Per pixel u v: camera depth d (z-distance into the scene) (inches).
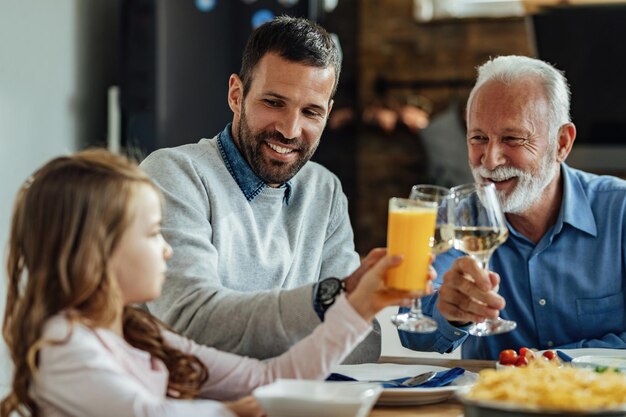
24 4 149.9
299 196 82.9
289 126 75.0
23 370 49.9
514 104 90.0
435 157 214.7
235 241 76.5
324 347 57.2
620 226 93.6
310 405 46.6
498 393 48.9
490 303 68.9
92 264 49.8
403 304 57.4
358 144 225.8
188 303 67.8
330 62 76.5
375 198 225.5
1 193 145.1
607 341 90.4
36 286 49.9
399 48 223.6
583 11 172.1
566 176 95.0
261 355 65.1
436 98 222.1
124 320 56.9
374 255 61.8
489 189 66.7
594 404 47.3
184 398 57.1
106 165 51.6
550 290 93.5
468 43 219.8
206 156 78.1
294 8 167.5
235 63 167.9
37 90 154.9
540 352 75.9
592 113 178.5
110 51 178.4
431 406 62.6
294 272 81.1
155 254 52.3
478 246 66.7
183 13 167.9
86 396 47.1
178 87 168.1
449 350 83.7
